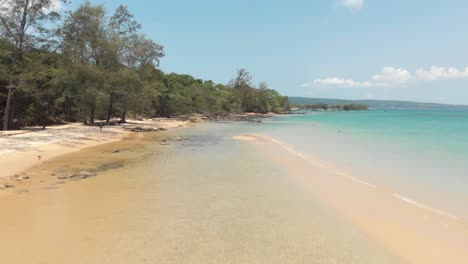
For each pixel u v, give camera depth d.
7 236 8.48
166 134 39.00
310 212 10.80
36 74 31.95
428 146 27.52
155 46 54.66
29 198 11.77
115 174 16.22
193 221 9.80
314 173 16.81
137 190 13.20
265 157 21.84
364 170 17.56
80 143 27.14
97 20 40.56
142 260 7.34
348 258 7.65
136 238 8.51
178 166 18.56
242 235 8.84
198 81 122.25
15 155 19.81
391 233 9.14
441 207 11.36
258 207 11.25
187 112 83.94
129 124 48.03
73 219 9.78
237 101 114.94
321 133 41.66
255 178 15.63
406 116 105.88
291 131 45.47
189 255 7.62
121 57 46.59
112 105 45.38
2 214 10.06
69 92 38.88
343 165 19.00
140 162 19.75
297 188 13.83
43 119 39.56
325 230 9.30
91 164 18.86
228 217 10.20
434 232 9.23
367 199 12.27
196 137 35.81
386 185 14.33
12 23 29.22
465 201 12.01
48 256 7.44
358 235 8.99
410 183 14.67
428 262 7.55
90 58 42.50
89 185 13.89
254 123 67.81
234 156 22.28
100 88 42.00
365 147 27.20
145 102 52.00
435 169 17.72
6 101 33.50
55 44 32.28
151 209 10.84
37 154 20.84
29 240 8.27
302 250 8.02
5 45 29.92
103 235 8.66
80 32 35.34
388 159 21.05
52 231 8.85
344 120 80.38
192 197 12.33
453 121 70.81
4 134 27.81
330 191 13.38
